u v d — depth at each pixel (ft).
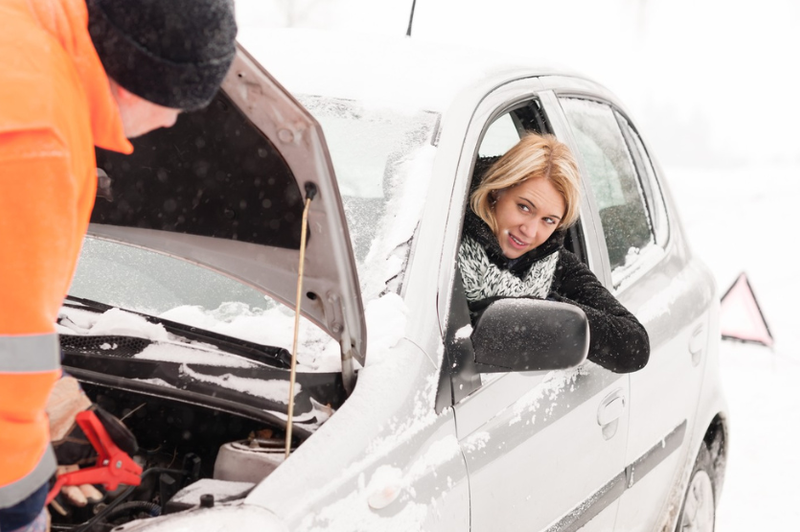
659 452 10.06
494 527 6.98
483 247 8.20
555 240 8.48
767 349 24.54
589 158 10.35
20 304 3.91
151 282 7.63
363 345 6.12
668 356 10.14
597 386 8.57
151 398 7.06
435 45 9.48
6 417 3.96
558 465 7.87
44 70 3.99
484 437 6.91
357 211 7.44
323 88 8.55
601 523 8.86
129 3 4.25
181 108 4.57
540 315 6.69
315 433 5.75
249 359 6.66
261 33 9.80
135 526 4.97
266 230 6.03
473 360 6.94
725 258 39.47
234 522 4.99
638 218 11.29
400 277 6.92
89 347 6.78
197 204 6.17
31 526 4.27
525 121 9.29
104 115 4.39
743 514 15.01
